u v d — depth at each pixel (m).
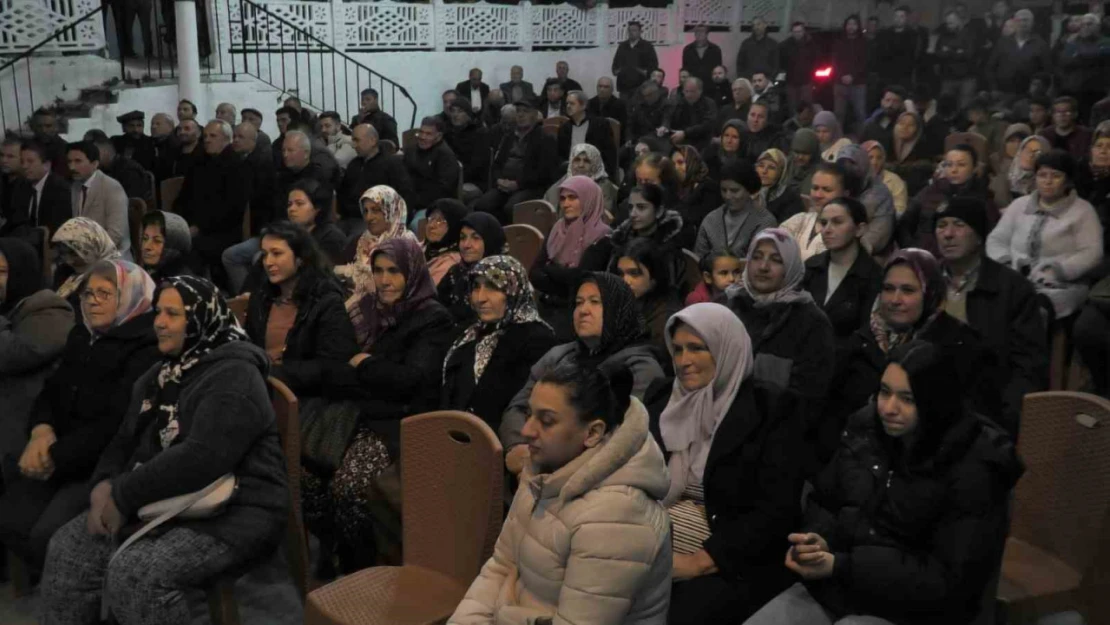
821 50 12.42
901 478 2.39
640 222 4.82
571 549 2.10
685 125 11.09
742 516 2.62
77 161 6.59
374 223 5.18
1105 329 4.54
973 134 8.00
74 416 3.39
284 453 3.09
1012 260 4.94
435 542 2.86
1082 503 2.74
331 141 9.73
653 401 2.94
